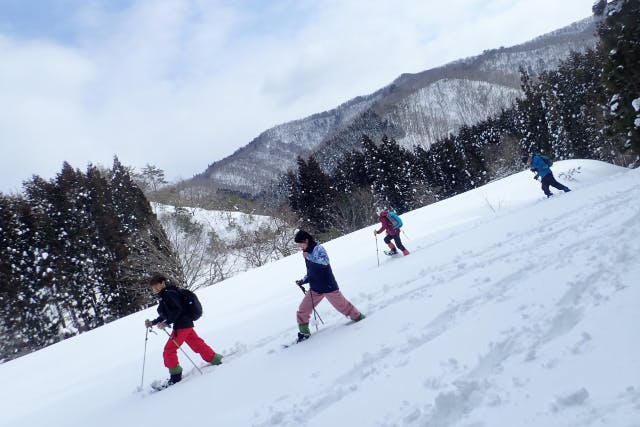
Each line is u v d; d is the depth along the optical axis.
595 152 49.38
